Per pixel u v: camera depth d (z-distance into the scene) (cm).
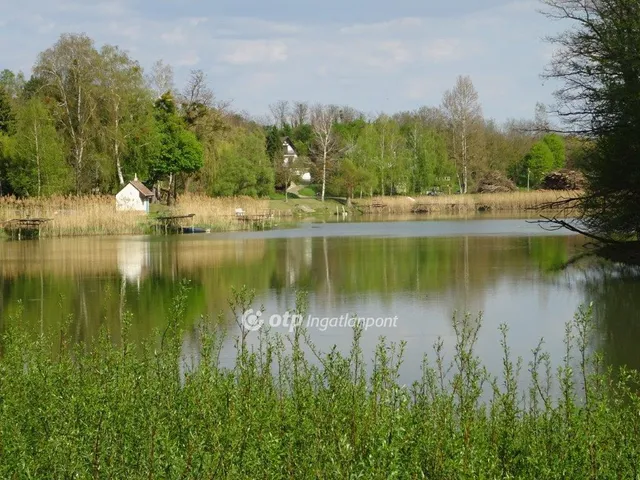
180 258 3444
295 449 573
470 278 2512
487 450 588
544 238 4253
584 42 2791
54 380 758
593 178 2855
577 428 635
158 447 557
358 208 8556
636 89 2525
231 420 581
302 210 8406
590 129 2809
